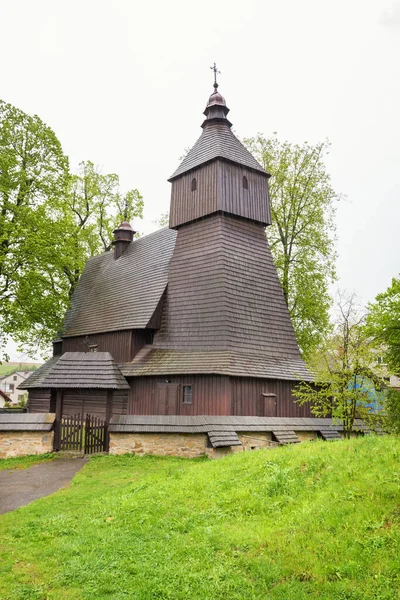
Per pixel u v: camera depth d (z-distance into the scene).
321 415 23.45
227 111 26.61
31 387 28.45
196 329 22.41
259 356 22.03
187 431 17.09
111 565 7.20
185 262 24.33
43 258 26.50
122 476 13.88
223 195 23.61
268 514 8.66
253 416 20.02
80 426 17.80
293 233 32.59
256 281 23.80
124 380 20.38
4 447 17.59
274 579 6.41
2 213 26.77
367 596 5.69
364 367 18.95
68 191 35.16
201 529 8.38
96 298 30.34
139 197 38.53
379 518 7.34
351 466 9.58
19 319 25.75
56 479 13.88
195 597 6.18
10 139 27.59
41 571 7.20
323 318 31.12
